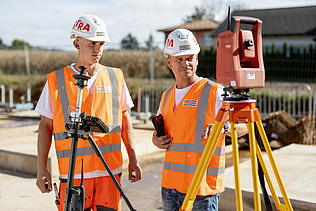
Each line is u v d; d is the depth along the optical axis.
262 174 2.36
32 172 5.62
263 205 3.71
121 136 2.94
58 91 2.66
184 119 2.54
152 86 12.38
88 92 2.65
